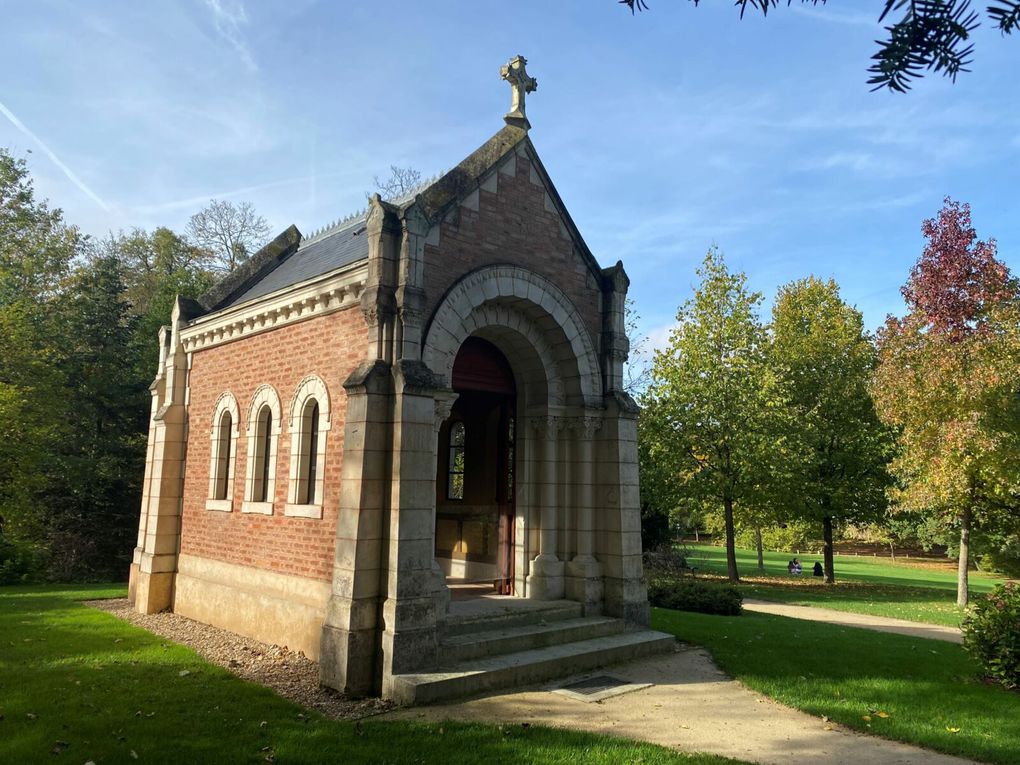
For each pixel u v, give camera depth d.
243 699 8.36
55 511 25.81
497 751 6.71
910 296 20.42
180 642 11.59
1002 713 8.18
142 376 27.94
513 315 11.84
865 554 63.28
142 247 38.91
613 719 7.89
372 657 8.92
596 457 12.38
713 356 26.81
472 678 8.72
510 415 12.75
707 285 27.45
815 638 13.05
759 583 27.88
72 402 26.38
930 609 19.95
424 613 9.05
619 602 11.66
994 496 19.58
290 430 11.63
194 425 14.71
